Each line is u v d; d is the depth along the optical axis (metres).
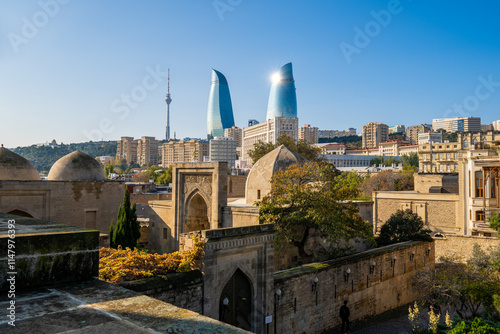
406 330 22.14
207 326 3.22
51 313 3.50
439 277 24.39
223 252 15.80
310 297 20.41
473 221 39.72
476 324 13.64
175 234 30.73
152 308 3.68
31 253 4.26
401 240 32.41
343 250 26.41
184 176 30.81
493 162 38.53
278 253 23.66
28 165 32.38
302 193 23.31
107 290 4.24
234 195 42.53
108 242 24.17
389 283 27.27
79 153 35.50
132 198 53.84
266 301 17.39
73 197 32.66
